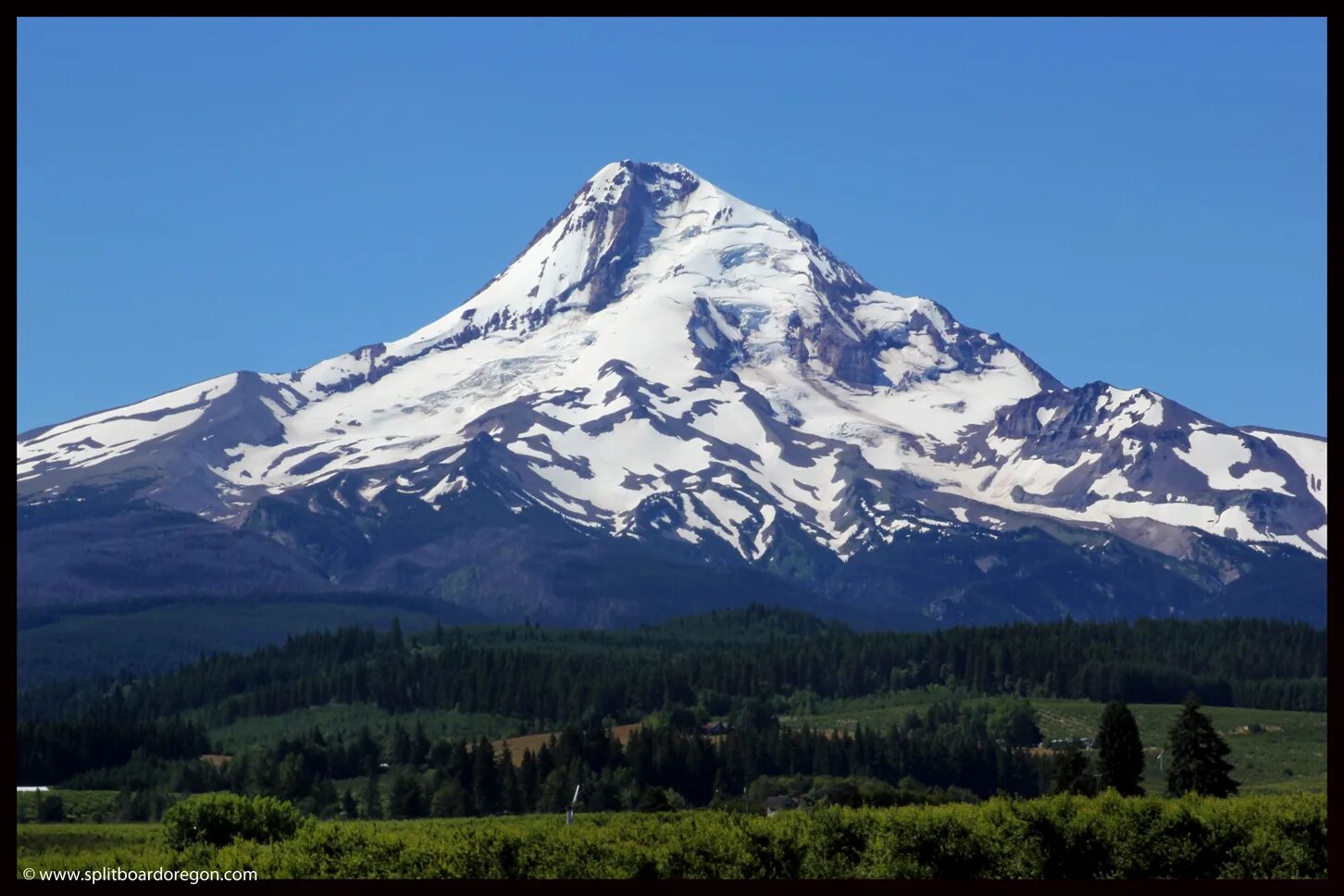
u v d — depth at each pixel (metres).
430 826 132.25
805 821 121.31
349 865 104.00
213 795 136.00
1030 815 121.38
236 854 105.31
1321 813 123.50
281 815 135.25
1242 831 124.25
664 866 110.56
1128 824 122.06
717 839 115.00
